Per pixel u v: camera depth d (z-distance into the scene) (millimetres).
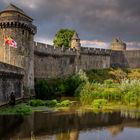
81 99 58906
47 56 74125
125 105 53031
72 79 70312
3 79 43125
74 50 86312
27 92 57656
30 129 30172
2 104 42719
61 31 101875
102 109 47531
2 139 25641
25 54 58219
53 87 69438
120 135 29688
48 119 36625
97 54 95438
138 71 102125
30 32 60344
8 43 57094
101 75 90938
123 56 107438
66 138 27344
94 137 28375
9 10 59312
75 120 36688
